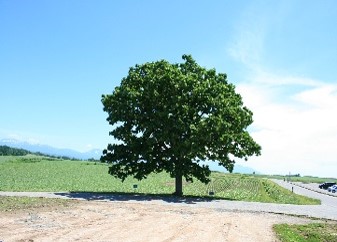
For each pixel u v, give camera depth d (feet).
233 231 76.43
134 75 160.97
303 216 108.99
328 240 74.54
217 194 194.59
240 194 200.13
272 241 68.49
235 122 157.89
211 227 79.71
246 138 160.76
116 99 159.74
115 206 106.11
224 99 156.35
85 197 126.21
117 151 161.17
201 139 148.15
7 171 307.17
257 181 348.79
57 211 88.94
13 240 56.24
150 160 156.15
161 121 150.41
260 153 163.02
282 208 126.82
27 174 286.66
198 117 155.33
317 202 169.89
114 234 65.36
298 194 229.04
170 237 66.18
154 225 77.71
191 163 159.84
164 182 277.44
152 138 150.71
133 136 158.20
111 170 163.43
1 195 118.32
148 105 157.48
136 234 66.80
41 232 63.05
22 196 118.01
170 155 156.46
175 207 112.27
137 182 264.11
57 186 196.75
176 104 147.74
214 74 165.37
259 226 85.05
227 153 159.84
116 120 159.63
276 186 305.53
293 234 77.56
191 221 86.48
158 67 162.71
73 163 486.38
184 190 213.66
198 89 151.94
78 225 72.02
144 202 121.29
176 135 148.36
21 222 71.26
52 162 479.00
